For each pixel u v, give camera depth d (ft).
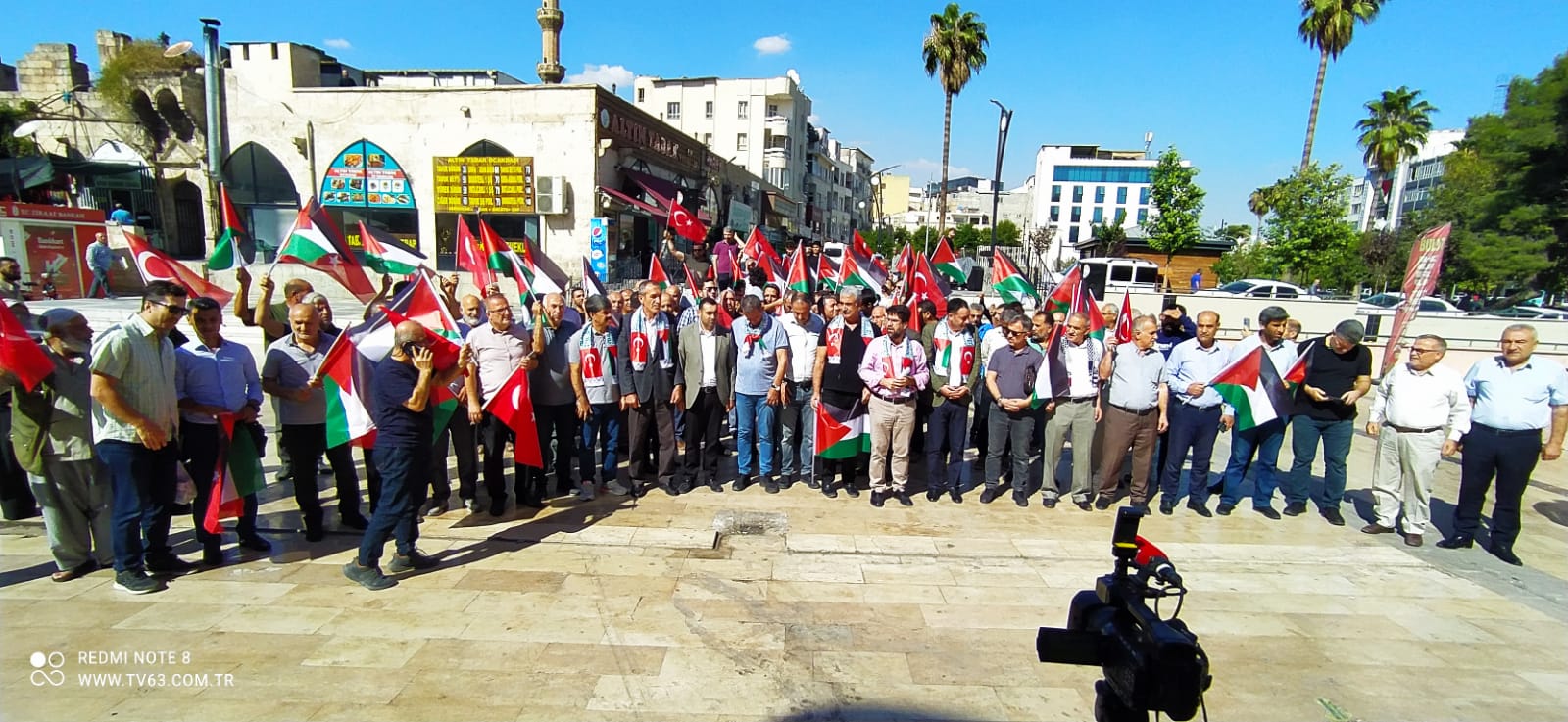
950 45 101.04
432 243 64.80
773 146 189.88
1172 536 19.77
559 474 21.40
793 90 189.67
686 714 10.62
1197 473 21.63
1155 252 103.40
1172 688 6.77
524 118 62.64
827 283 36.60
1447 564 17.88
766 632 13.24
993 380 21.38
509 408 18.35
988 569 16.66
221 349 15.53
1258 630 13.94
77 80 72.08
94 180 68.74
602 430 21.70
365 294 25.11
